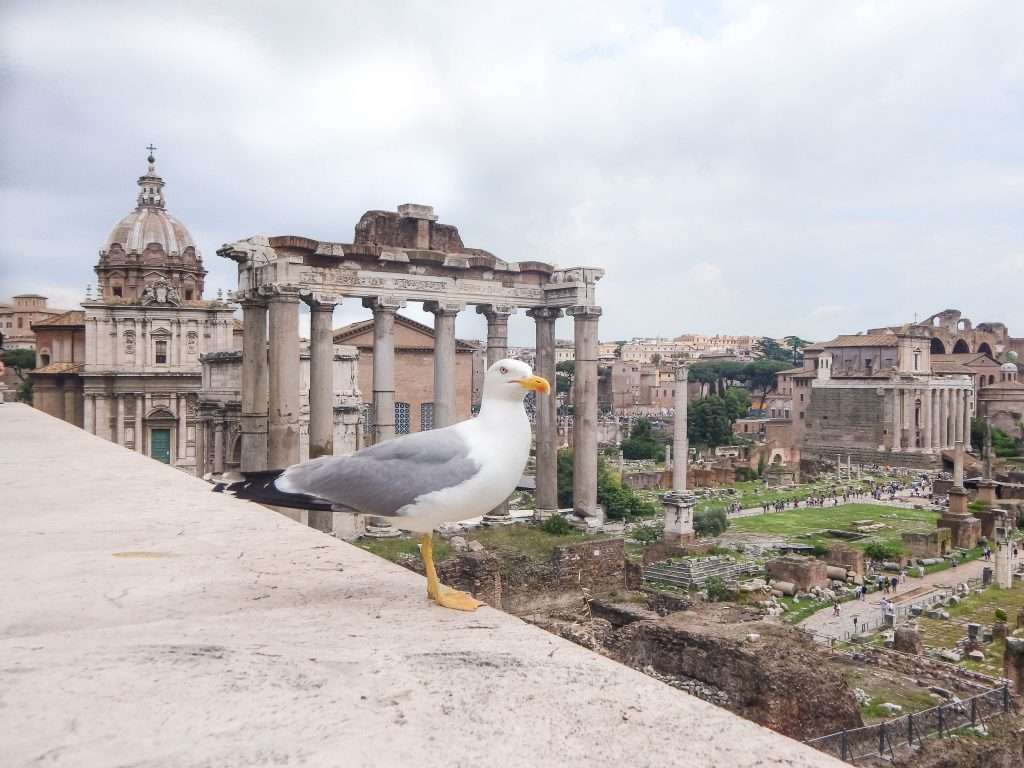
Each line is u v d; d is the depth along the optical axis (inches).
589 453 1577.3
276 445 1217.4
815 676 856.9
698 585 2397.9
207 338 3454.7
